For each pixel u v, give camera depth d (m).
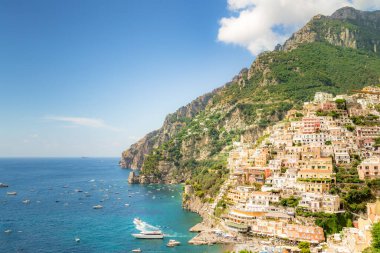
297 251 199.38
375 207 184.50
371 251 139.00
